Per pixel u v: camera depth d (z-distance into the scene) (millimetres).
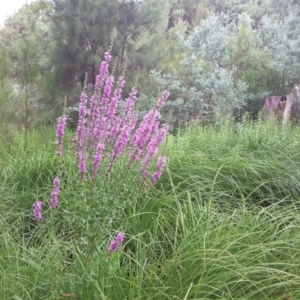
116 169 2520
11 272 2266
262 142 5016
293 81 9039
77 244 2412
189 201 2988
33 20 8742
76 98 8680
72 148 4273
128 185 2453
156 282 2223
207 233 2531
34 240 3223
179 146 4789
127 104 2400
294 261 2443
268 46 10250
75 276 2123
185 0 20500
